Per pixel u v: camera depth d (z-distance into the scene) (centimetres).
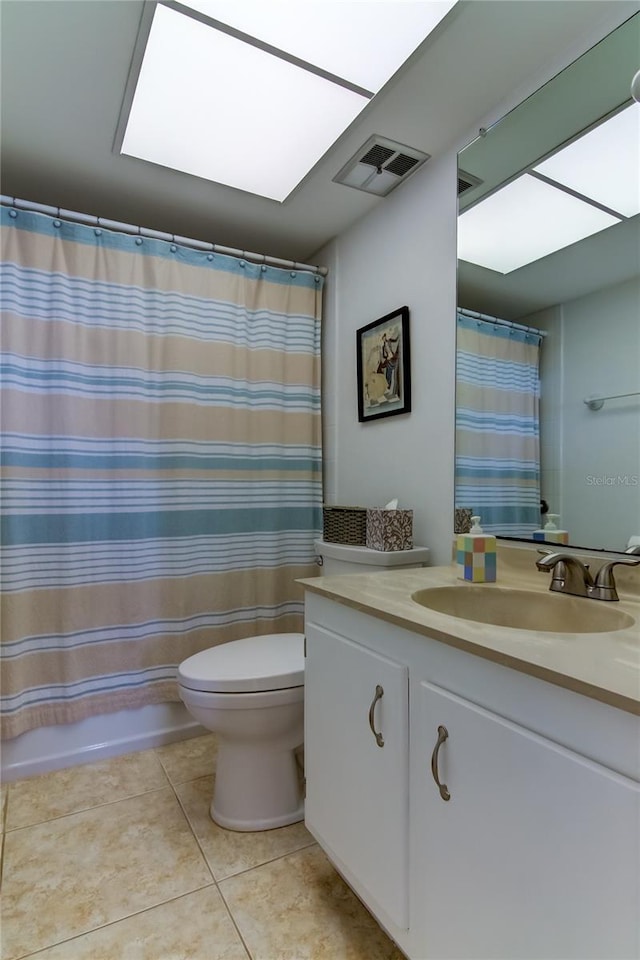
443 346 172
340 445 229
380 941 115
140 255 201
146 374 202
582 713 68
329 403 237
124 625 195
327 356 239
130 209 206
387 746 105
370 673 111
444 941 89
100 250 193
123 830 152
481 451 157
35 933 116
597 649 79
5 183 188
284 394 231
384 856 105
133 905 124
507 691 79
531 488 142
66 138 163
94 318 192
